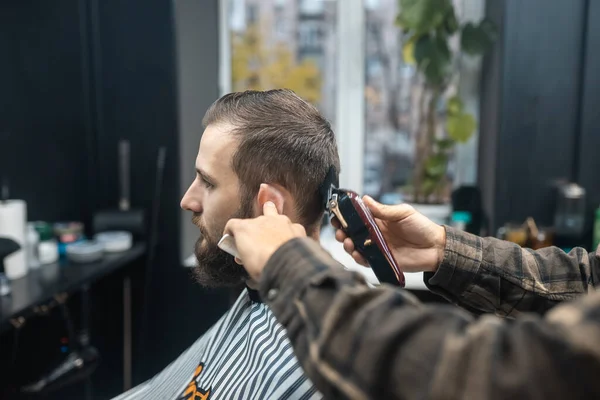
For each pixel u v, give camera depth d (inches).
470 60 84.0
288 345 28.6
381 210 31.2
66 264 64.4
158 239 75.0
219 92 89.2
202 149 28.3
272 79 90.2
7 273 58.1
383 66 87.9
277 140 27.0
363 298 15.2
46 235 65.9
